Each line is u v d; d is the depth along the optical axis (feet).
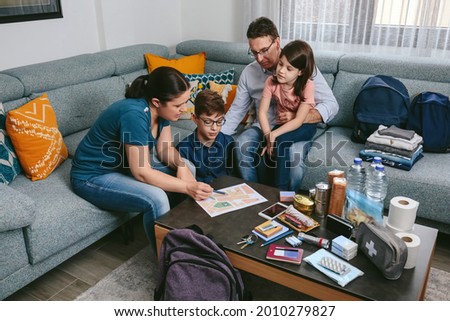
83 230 6.10
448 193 6.31
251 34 7.22
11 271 5.42
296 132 7.20
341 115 8.52
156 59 9.56
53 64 8.04
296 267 4.53
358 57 8.45
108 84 8.72
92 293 5.88
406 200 4.91
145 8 10.75
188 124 8.90
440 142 7.23
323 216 5.41
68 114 7.95
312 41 10.00
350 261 4.59
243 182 6.38
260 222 5.32
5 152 6.38
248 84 8.09
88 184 6.15
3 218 4.99
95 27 9.78
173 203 6.97
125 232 7.03
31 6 8.32
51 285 6.15
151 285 6.02
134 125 5.70
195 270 4.74
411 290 4.19
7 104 7.10
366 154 7.05
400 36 9.09
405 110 7.47
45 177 6.68
